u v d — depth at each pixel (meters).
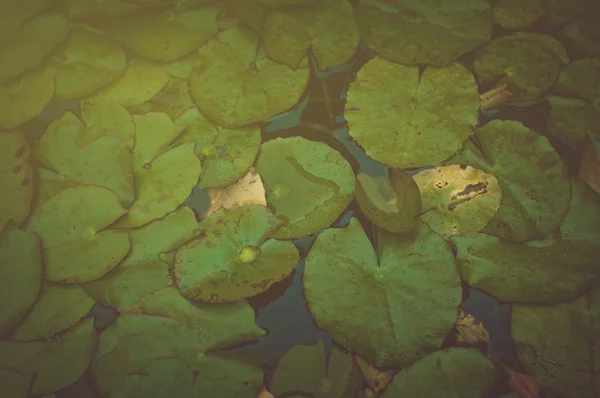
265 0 1.69
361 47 1.70
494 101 1.68
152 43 1.68
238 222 1.58
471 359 1.53
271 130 1.66
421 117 1.63
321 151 1.63
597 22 1.73
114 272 1.57
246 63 1.66
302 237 1.59
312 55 1.70
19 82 1.64
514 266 1.57
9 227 1.56
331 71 1.69
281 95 1.65
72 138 1.62
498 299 1.56
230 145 1.63
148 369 1.53
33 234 1.56
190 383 1.53
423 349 1.53
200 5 1.70
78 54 1.67
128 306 1.55
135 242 1.58
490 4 1.72
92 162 1.61
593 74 1.69
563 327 1.55
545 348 1.54
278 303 1.58
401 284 1.56
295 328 1.57
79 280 1.56
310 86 1.68
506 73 1.69
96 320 1.56
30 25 1.66
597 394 1.52
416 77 1.65
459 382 1.52
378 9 1.69
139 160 1.62
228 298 1.55
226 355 1.54
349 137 1.65
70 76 1.66
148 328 1.54
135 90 1.66
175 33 1.68
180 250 1.57
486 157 1.62
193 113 1.65
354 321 1.54
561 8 1.73
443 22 1.68
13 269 1.55
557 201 1.59
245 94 1.65
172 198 1.60
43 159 1.61
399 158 1.62
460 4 1.69
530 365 1.54
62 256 1.56
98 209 1.58
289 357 1.55
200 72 1.66
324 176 1.61
